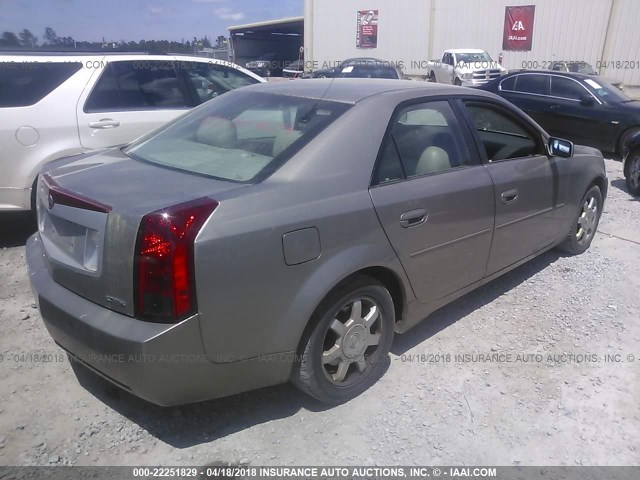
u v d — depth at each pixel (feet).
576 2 76.89
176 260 7.18
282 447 8.62
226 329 7.70
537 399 9.96
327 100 10.09
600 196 16.90
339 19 106.32
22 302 12.83
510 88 38.93
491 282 14.75
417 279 10.30
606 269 15.75
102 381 10.00
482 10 86.22
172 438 8.71
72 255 8.29
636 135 24.72
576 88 35.29
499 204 11.91
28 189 16.07
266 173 8.58
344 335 9.24
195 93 19.43
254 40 161.27
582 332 12.25
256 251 7.73
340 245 8.69
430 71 81.51
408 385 10.22
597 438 9.07
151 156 10.09
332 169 8.90
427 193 10.13
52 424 8.89
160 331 7.24
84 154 11.14
